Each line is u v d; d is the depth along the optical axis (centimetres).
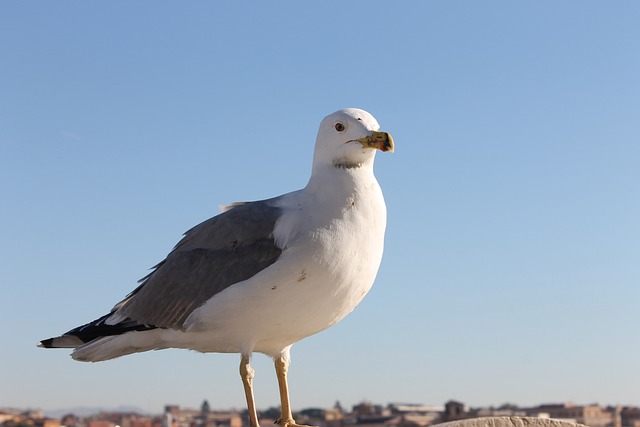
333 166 174
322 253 171
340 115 175
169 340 183
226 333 177
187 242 184
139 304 183
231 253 177
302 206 174
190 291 179
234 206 186
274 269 171
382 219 175
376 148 172
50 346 190
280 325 174
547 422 165
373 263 174
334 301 173
